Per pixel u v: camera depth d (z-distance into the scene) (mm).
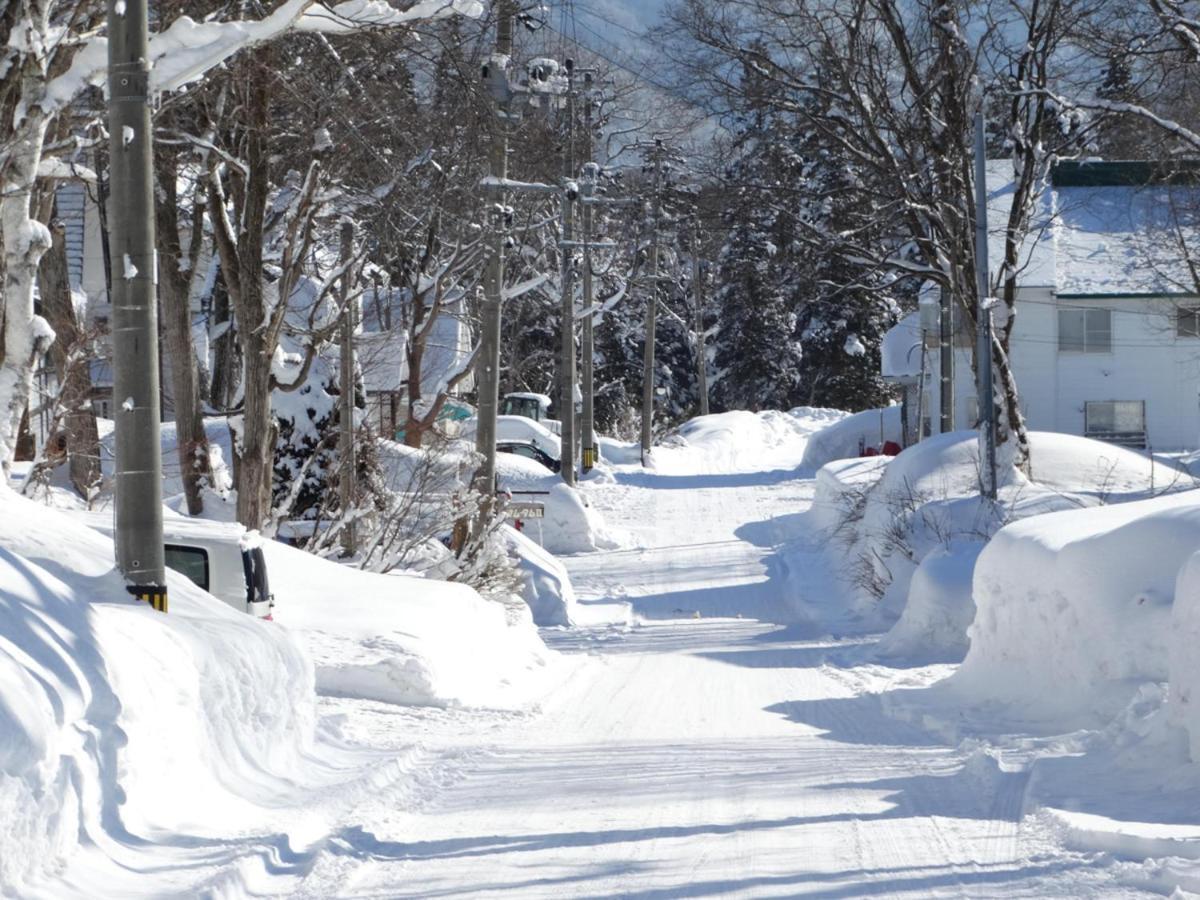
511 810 18547
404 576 40781
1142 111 59469
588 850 16188
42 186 34906
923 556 53406
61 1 30781
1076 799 17688
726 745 24688
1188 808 16672
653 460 124750
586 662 41281
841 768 21750
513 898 14086
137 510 20172
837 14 60688
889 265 65312
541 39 58219
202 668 18688
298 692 21594
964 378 113750
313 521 49844
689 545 79812
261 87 39750
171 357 51875
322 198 44094
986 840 16266
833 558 67938
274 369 50500
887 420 129625
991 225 92438
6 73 26312
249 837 15992
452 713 28391
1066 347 110562
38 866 13016
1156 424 110500
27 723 13266
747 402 197875
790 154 65125
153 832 15250
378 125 40844
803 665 39656
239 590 28938
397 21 28000
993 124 72438
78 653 15500
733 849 16156
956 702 28719
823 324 190625
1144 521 25344
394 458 59500
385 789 19703
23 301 28266
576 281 87375
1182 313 92125
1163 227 82812
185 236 69938
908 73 61281
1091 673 24578
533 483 84938
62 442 54719
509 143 54406
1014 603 28844
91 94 33469
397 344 82438
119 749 15141
